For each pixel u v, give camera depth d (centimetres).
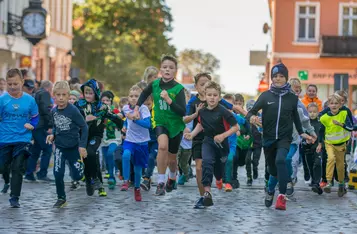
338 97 2197
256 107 1788
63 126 1794
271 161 1817
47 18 5397
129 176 2042
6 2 5928
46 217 1620
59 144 1794
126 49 10119
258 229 1507
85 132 1803
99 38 10169
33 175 2408
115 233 1431
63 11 8256
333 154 2188
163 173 1942
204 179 1759
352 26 7088
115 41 10150
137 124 1986
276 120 1773
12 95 1823
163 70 1872
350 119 2222
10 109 1808
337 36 6988
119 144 2300
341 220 1662
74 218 1612
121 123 2028
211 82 1764
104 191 2023
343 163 2184
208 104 1770
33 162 2397
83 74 10244
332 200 2052
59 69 8075
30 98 1833
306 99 2708
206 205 1761
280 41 7119
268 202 1852
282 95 1783
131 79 9994
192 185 2344
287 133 1780
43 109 2394
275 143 1791
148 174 2195
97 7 10425
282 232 1479
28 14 5372
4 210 1719
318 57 7075
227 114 1756
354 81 7056
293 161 2161
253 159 2644
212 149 1775
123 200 1938
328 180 2209
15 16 5891
